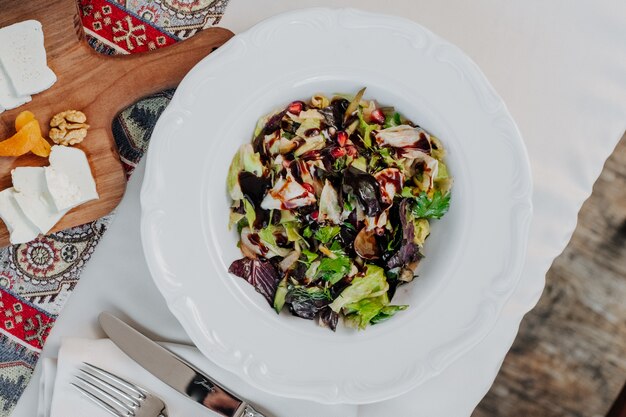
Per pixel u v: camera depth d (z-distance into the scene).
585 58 0.70
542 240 0.70
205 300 0.64
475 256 0.65
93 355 0.69
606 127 0.70
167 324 0.70
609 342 1.04
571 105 0.70
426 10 0.70
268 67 0.63
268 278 0.65
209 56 0.62
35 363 0.73
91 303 0.70
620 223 1.04
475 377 0.70
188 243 0.64
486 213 0.64
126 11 0.75
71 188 0.70
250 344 0.64
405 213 0.65
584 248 1.05
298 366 0.64
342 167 0.65
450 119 0.64
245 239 0.66
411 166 0.66
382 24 0.62
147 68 0.72
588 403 1.04
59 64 0.72
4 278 0.73
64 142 0.71
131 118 0.74
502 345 0.70
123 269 0.70
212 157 0.64
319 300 0.65
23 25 0.71
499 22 0.70
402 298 0.66
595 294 1.04
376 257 0.66
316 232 0.65
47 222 0.70
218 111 0.63
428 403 0.70
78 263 0.73
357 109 0.66
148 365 0.68
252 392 0.69
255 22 0.71
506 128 0.63
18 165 0.72
